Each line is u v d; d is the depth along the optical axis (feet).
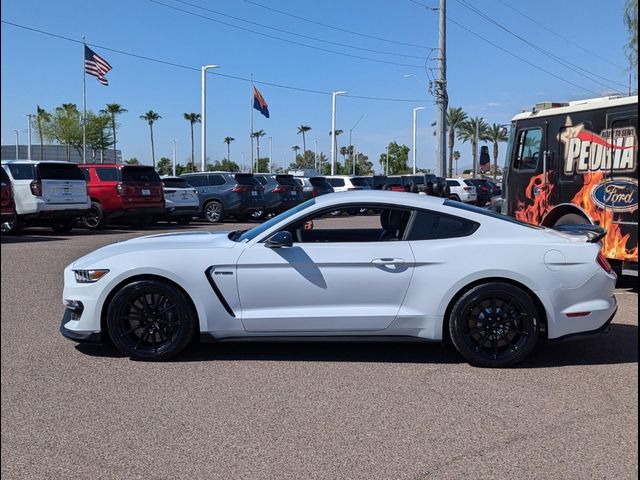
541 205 31.40
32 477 11.46
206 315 17.90
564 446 12.69
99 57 99.14
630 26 44.09
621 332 21.70
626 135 27.22
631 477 11.40
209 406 14.79
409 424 13.75
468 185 114.32
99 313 17.98
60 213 51.90
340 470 11.68
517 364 17.84
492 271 17.28
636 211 26.76
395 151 305.73
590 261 17.48
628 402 15.05
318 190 88.28
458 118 220.43
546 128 30.99
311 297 17.78
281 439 13.01
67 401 15.10
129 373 17.15
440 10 92.48
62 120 200.44
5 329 21.68
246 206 73.72
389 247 17.78
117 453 12.40
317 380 16.62
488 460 12.07
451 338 17.60
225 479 11.37
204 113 117.08
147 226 65.57
